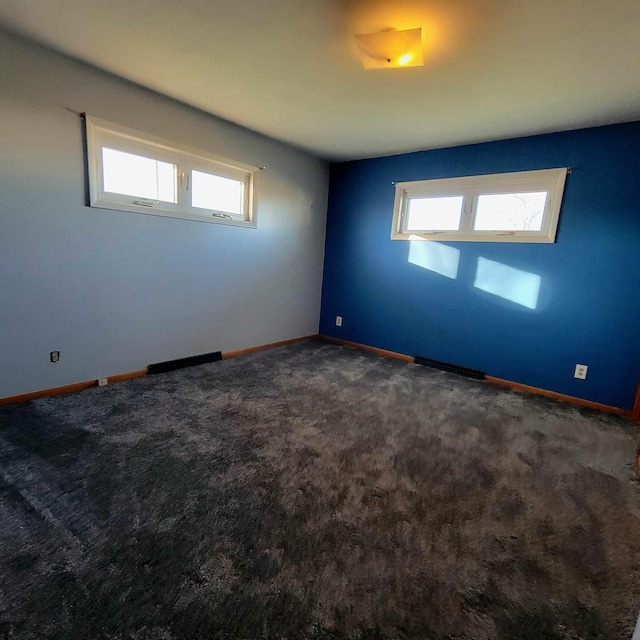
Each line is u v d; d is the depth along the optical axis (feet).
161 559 4.29
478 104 8.60
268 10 5.71
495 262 11.47
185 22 6.15
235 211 12.22
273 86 8.38
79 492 5.38
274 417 8.23
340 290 15.57
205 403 8.75
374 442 7.37
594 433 8.34
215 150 10.90
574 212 10.00
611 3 5.07
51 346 8.47
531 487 6.13
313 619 3.69
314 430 7.73
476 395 10.37
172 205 10.39
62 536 4.55
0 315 7.64
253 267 12.99
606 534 5.11
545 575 4.38
